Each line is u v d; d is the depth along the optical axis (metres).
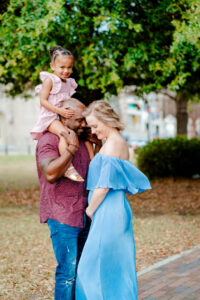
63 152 2.56
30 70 7.42
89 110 2.57
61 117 2.77
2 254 5.08
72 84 3.11
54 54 2.92
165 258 4.79
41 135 2.75
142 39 7.07
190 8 6.50
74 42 6.75
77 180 2.47
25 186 12.08
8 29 6.43
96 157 2.58
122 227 2.53
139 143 33.53
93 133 2.63
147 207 8.39
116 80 6.43
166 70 6.71
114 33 6.66
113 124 2.53
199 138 12.30
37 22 5.89
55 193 2.57
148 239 5.72
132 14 6.92
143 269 4.36
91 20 6.53
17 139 41.12
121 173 2.51
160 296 3.48
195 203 8.61
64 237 2.57
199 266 4.28
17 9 6.96
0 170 17.62
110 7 6.45
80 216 2.62
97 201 2.49
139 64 6.97
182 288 3.65
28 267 4.56
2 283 4.00
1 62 7.20
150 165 11.88
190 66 7.39
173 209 8.12
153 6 6.95
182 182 11.33
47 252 5.22
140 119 49.56
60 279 2.64
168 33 7.11
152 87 7.63
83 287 2.50
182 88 9.59
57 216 2.56
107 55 6.52
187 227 6.39
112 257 2.51
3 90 11.08
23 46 6.21
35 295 3.69
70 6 6.88
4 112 41.00
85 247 2.56
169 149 11.58
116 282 2.51
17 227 6.66
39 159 2.53
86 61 6.50
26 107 41.19
